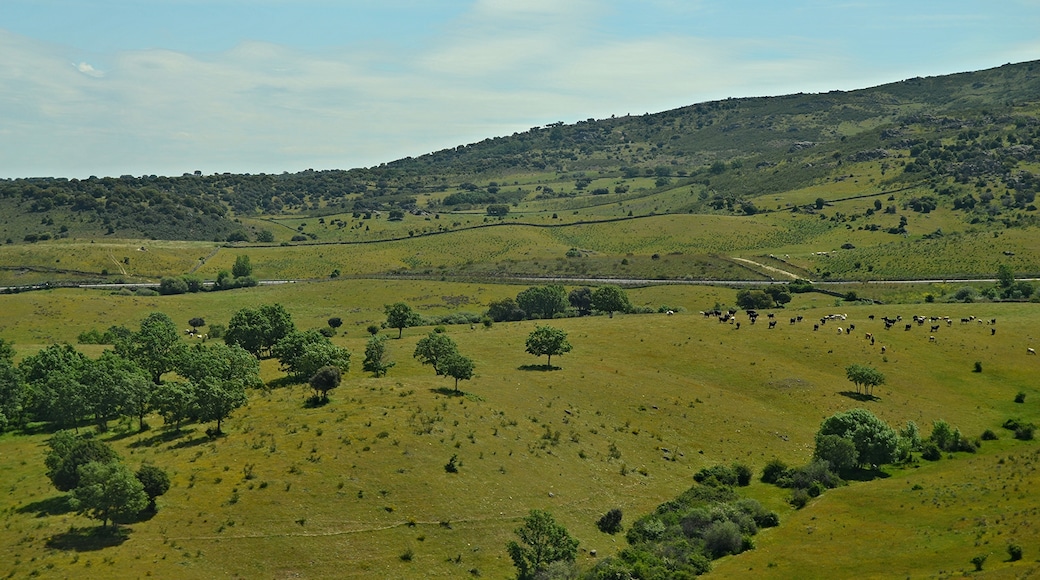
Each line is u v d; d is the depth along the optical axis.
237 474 89.62
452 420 107.62
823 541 88.12
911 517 92.88
